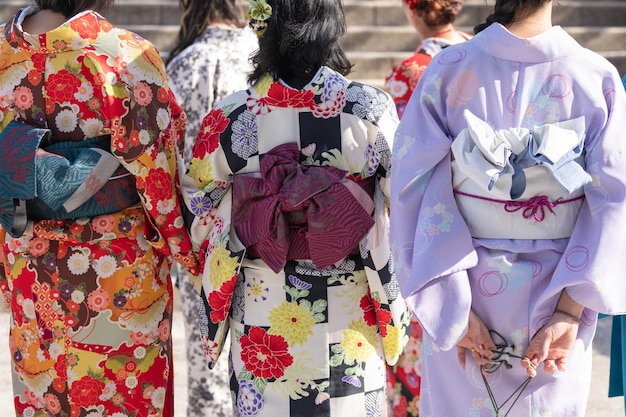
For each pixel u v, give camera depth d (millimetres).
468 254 2686
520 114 2684
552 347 2688
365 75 8797
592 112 2672
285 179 2988
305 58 2984
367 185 3086
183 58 4297
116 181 3178
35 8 3234
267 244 2990
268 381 3061
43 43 3102
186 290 4250
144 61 3174
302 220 3002
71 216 3137
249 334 3078
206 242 3301
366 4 9359
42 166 3053
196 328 4242
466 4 9328
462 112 2734
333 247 2949
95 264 3197
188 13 4379
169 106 3266
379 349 3148
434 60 2814
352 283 3066
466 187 2723
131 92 3127
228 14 4359
